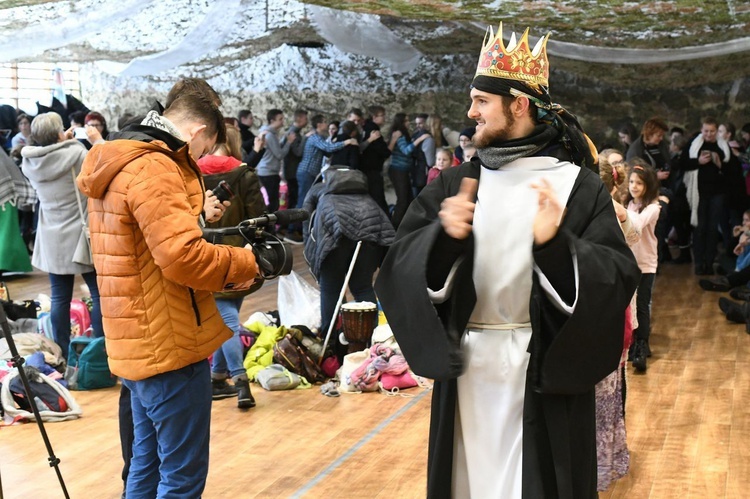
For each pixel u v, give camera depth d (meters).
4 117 12.83
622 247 2.30
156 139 2.76
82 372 5.60
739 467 4.29
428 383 5.71
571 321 2.19
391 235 5.95
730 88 14.06
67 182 5.75
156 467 2.99
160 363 2.69
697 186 10.23
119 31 11.34
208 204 3.17
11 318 6.51
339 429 4.86
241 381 5.23
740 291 8.75
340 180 5.93
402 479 4.11
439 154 8.65
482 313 2.41
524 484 2.32
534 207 2.35
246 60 15.98
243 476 4.16
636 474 4.22
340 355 6.03
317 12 11.75
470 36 12.67
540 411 2.33
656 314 8.12
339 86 15.81
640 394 5.58
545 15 8.34
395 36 12.62
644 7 7.98
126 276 2.69
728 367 6.21
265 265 2.80
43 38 9.01
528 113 2.38
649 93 14.42
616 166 4.44
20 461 4.37
